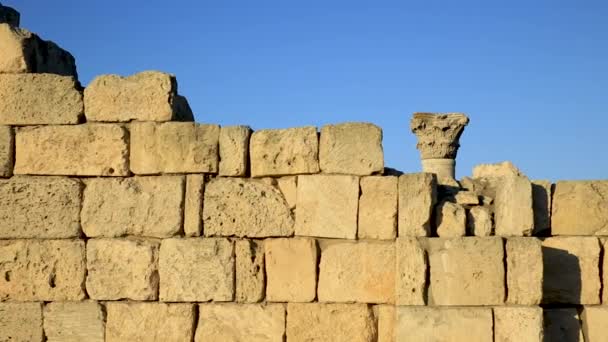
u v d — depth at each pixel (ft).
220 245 32.17
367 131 31.89
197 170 32.73
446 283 29.86
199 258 32.17
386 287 31.09
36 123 33.60
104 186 33.01
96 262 32.65
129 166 33.19
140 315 32.27
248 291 31.91
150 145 33.01
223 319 31.89
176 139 32.89
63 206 33.01
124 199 32.83
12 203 33.14
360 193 31.71
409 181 31.19
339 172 31.91
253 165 32.65
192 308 32.04
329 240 31.86
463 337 29.30
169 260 32.30
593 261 31.94
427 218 30.78
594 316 31.71
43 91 33.68
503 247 29.86
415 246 30.01
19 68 33.83
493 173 50.16
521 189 30.89
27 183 33.19
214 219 32.40
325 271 31.58
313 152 32.12
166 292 32.22
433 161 61.21
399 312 29.66
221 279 31.99
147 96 33.27
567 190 32.55
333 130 32.12
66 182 33.14
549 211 32.37
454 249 29.96
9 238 33.14
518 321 29.19
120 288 32.48
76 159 33.27
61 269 32.81
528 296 29.55
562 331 31.60
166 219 32.58
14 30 34.04
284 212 32.12
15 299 32.91
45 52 36.42
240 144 32.63
